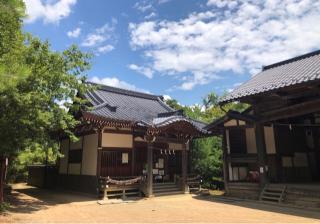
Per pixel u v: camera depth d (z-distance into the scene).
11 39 10.38
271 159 17.61
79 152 18.70
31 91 10.86
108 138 17.11
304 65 16.22
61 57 12.68
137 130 17.78
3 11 8.74
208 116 32.84
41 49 12.18
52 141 12.66
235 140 18.41
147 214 11.23
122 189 16.28
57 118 12.43
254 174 17.33
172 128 17.84
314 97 13.47
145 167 18.69
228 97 16.36
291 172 17.61
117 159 17.34
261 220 9.91
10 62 9.05
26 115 10.63
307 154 18.83
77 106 14.20
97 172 16.14
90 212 11.65
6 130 10.55
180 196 17.28
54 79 12.16
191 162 21.91
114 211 11.95
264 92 14.00
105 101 18.70
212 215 10.98
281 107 14.97
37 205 13.14
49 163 22.19
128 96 23.34
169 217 10.57
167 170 20.28
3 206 11.35
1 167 11.63
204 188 21.11
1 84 7.93
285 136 18.08
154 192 17.31
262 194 14.95
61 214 11.05
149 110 21.64
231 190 17.08
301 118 17.45
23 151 12.69
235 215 10.97
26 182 27.42
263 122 15.96
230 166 17.95
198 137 20.42
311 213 11.23
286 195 13.82
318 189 12.55
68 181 19.34
